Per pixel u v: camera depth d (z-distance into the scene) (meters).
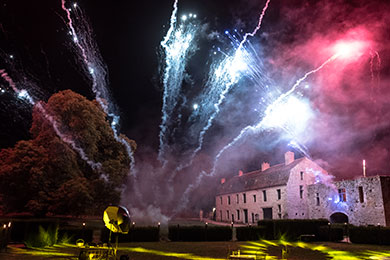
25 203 31.58
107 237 23.33
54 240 20.34
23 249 18.05
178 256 16.28
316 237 26.97
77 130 32.47
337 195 40.12
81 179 31.27
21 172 30.19
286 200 44.22
